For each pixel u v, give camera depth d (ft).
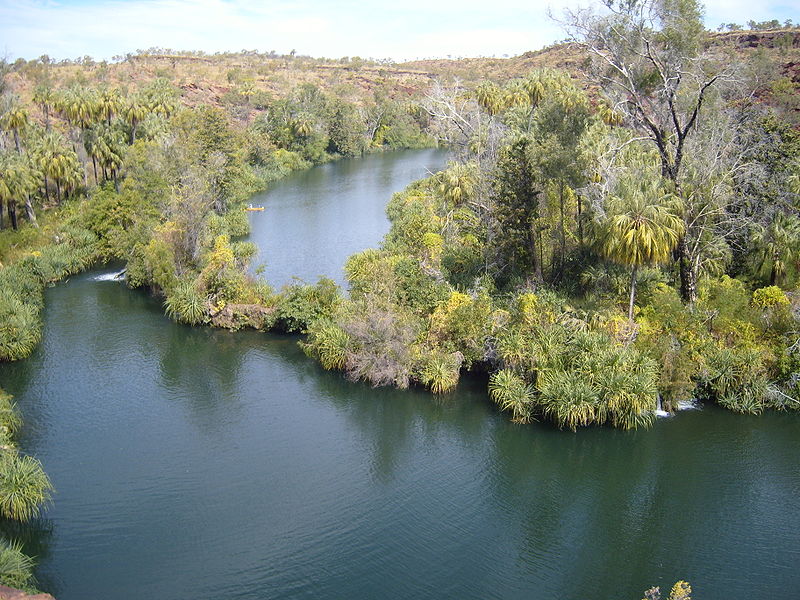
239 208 267.59
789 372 123.44
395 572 85.25
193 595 80.64
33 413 122.42
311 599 80.33
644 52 140.67
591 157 149.59
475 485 104.73
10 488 90.79
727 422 119.55
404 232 198.80
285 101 442.91
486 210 174.19
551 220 171.32
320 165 433.89
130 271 185.37
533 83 254.47
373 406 127.95
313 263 208.33
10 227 223.30
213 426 119.96
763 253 149.59
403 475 106.93
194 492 100.83
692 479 105.70
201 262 179.83
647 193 128.26
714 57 145.59
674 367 121.19
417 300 145.59
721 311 132.98
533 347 123.34
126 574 83.71
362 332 133.08
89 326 162.30
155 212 206.90
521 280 157.38
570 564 87.66
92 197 232.32
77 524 92.73
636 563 87.81
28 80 432.25
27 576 78.79
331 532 92.79
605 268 151.43
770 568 86.48
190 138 262.67
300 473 106.63
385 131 513.45
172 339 155.94
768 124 172.65
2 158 219.61
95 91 296.92
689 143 157.99
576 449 114.01
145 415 123.03
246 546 89.45
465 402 127.54
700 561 88.17
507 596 81.56
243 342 155.12
